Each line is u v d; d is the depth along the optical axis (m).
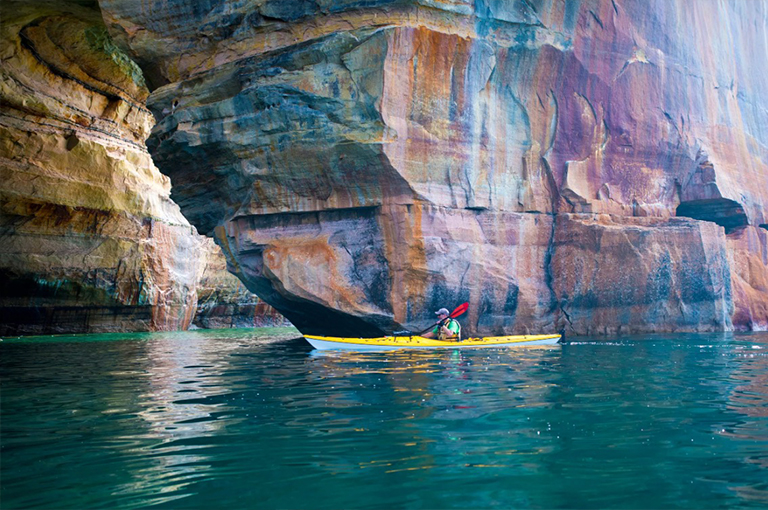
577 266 12.05
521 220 11.75
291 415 4.75
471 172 11.12
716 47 14.98
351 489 3.07
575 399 5.23
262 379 6.86
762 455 3.58
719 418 4.48
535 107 11.87
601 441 3.89
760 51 16.66
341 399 5.38
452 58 10.73
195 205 13.30
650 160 13.16
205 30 11.95
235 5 11.59
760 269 14.71
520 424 4.34
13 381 7.07
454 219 10.95
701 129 14.14
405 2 10.39
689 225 12.91
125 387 6.48
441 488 3.07
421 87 10.55
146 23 12.38
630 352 9.02
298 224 11.53
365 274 10.94
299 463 3.50
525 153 11.84
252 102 11.18
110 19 12.52
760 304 14.41
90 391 6.21
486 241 11.34
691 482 3.14
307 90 10.73
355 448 3.78
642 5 13.13
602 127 12.54
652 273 12.53
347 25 10.68
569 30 11.95
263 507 2.85
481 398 5.31
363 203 10.86
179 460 3.59
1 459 3.63
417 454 3.64
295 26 11.16
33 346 13.20
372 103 10.30
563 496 2.96
